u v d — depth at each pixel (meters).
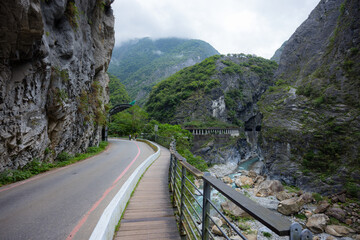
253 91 96.31
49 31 9.97
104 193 6.38
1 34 6.62
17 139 7.92
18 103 7.86
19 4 6.34
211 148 58.84
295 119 44.75
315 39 65.12
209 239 2.47
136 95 153.62
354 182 29.45
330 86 41.81
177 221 4.34
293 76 66.12
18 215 4.61
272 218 1.14
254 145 90.25
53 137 11.34
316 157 36.22
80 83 14.75
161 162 13.51
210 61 102.88
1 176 7.26
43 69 9.17
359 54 38.69
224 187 1.90
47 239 3.58
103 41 22.92
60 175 8.94
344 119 35.84
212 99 80.56
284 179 39.28
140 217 4.59
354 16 41.09
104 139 29.25
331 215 19.48
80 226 4.10
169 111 81.75
